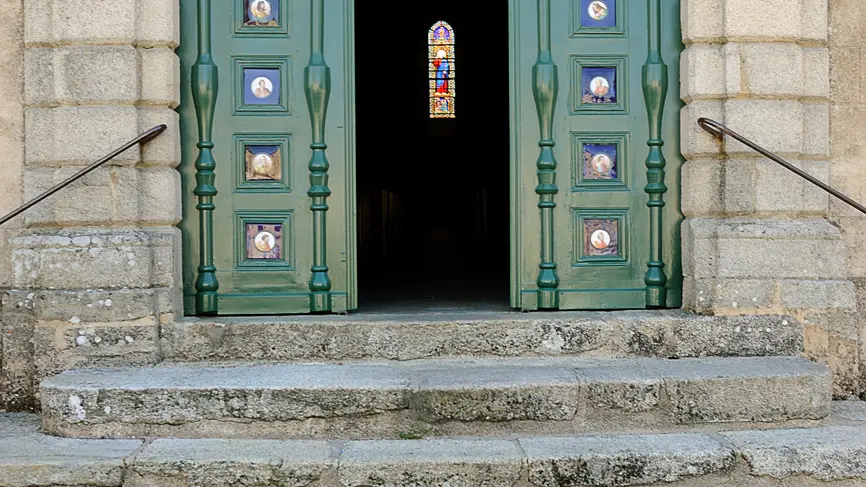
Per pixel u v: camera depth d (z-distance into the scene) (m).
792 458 3.21
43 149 3.94
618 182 4.40
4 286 3.97
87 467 3.06
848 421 3.63
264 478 3.10
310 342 3.91
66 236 3.88
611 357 3.96
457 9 19.34
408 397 3.42
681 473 3.18
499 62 19.38
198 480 3.09
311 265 4.32
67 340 3.79
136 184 3.98
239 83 4.28
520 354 3.96
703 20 4.17
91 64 3.94
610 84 4.40
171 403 3.38
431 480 3.11
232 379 3.52
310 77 4.27
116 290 3.84
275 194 4.30
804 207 4.12
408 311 4.58
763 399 3.52
